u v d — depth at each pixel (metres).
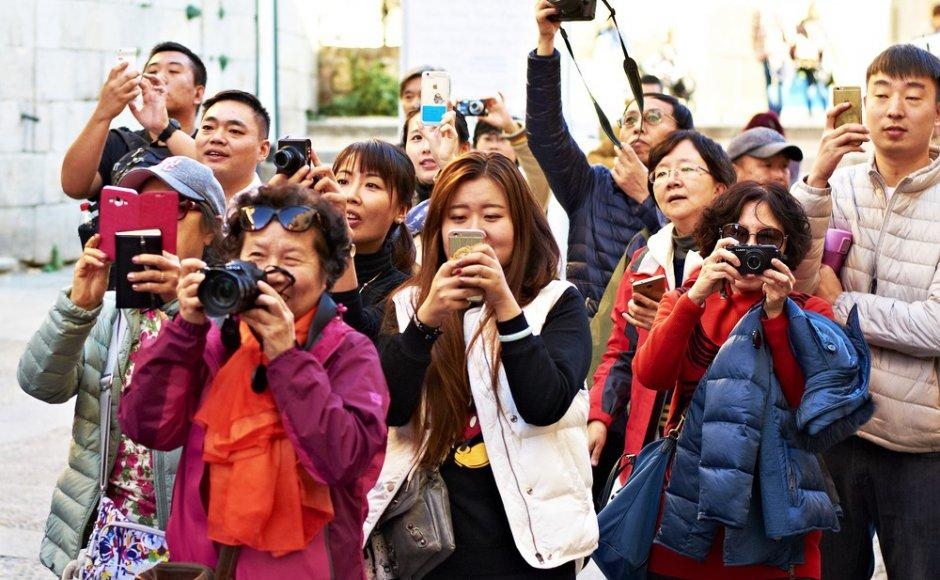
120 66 6.95
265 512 3.47
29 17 17.25
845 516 5.73
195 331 3.59
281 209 3.61
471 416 4.33
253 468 3.48
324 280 3.68
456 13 8.91
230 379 3.58
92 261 4.38
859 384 4.64
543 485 4.21
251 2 19.89
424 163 7.34
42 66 17.48
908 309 5.44
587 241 7.15
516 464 4.21
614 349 6.11
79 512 4.68
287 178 4.75
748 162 8.25
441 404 4.27
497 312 4.07
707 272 4.74
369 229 5.22
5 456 9.37
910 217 5.59
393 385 4.13
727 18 18.70
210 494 3.58
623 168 7.08
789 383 4.70
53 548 4.77
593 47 17.03
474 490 4.29
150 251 4.20
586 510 4.30
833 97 5.64
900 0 18.55
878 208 5.70
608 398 5.99
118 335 4.66
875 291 5.66
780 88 18.89
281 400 3.43
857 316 4.73
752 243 4.92
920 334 5.39
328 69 24.34
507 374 4.09
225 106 6.47
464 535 4.26
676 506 4.74
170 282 4.18
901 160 5.62
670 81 18.52
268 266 3.58
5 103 17.11
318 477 3.47
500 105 8.00
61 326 4.51
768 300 4.68
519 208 4.39
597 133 12.00
